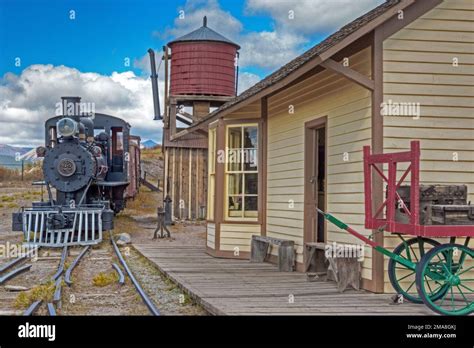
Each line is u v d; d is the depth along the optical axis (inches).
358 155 328.8
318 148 427.8
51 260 513.0
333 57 354.6
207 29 864.3
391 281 290.0
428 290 309.3
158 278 410.3
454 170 320.2
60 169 689.6
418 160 254.7
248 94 421.1
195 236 761.0
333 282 349.7
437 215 257.8
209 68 836.0
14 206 1130.7
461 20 325.1
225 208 492.4
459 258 295.6
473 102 323.9
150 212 1182.3
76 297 345.4
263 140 476.1
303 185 405.1
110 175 891.4
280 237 443.2
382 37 315.6
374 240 309.4
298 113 415.8
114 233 759.7
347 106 342.6
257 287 330.6
